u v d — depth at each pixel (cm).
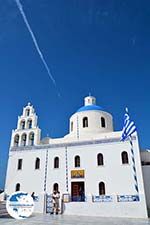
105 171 2900
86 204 2402
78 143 3206
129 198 2364
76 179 2972
